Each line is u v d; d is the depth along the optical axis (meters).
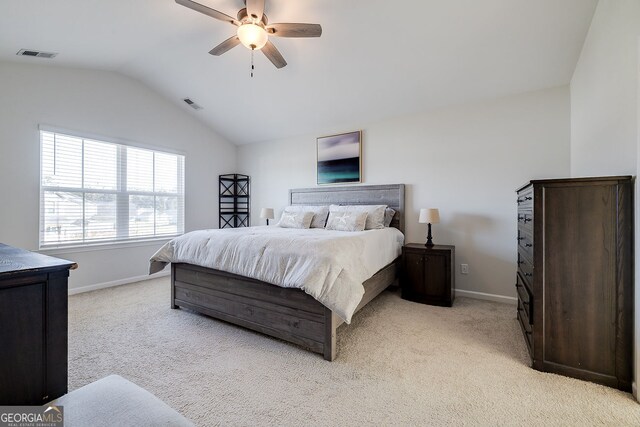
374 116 3.92
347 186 4.19
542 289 1.81
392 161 3.87
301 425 1.38
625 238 1.60
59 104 3.29
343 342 2.23
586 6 2.09
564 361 1.76
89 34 2.67
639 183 1.50
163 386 1.67
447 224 3.49
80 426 0.78
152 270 2.92
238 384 1.70
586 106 2.36
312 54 2.96
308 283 1.93
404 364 1.92
